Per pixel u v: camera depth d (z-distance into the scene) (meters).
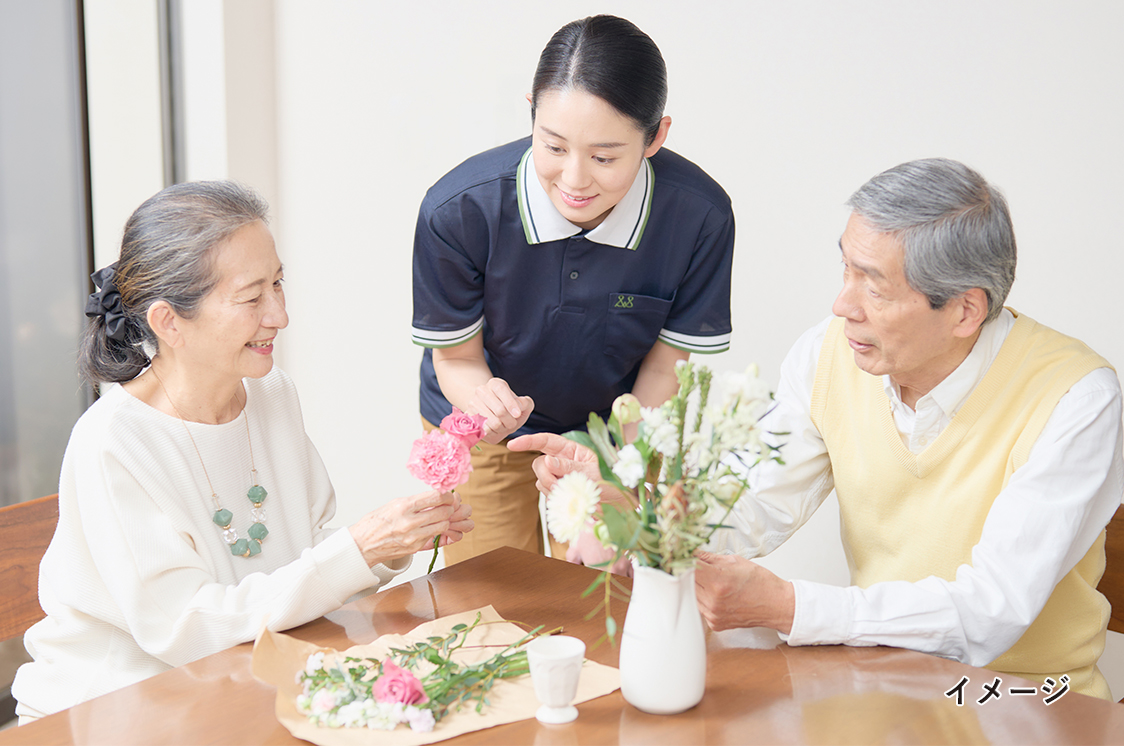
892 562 1.59
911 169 1.31
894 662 1.24
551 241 1.86
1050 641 1.50
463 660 1.21
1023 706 1.13
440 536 1.45
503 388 1.76
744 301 2.61
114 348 1.48
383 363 3.18
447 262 1.93
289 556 1.60
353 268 3.18
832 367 1.61
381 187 3.08
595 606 1.38
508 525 2.23
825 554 2.57
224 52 3.03
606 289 1.92
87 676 1.41
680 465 1.06
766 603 1.26
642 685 1.09
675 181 1.88
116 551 1.37
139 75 3.06
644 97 1.56
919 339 1.36
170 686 1.17
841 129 2.41
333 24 3.06
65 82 2.88
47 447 2.93
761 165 2.53
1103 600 1.52
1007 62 2.21
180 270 1.38
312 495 1.71
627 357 2.03
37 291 2.86
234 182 1.46
